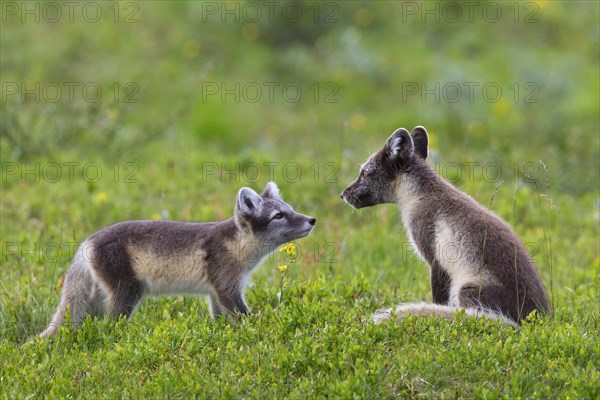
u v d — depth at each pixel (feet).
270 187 32.58
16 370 26.12
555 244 43.86
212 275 30.35
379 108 74.74
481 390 23.13
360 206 33.91
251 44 81.20
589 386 23.15
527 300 28.40
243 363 25.18
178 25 80.79
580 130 66.85
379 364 24.14
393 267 39.65
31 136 54.85
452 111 71.51
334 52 80.48
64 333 28.25
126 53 76.64
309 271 36.52
